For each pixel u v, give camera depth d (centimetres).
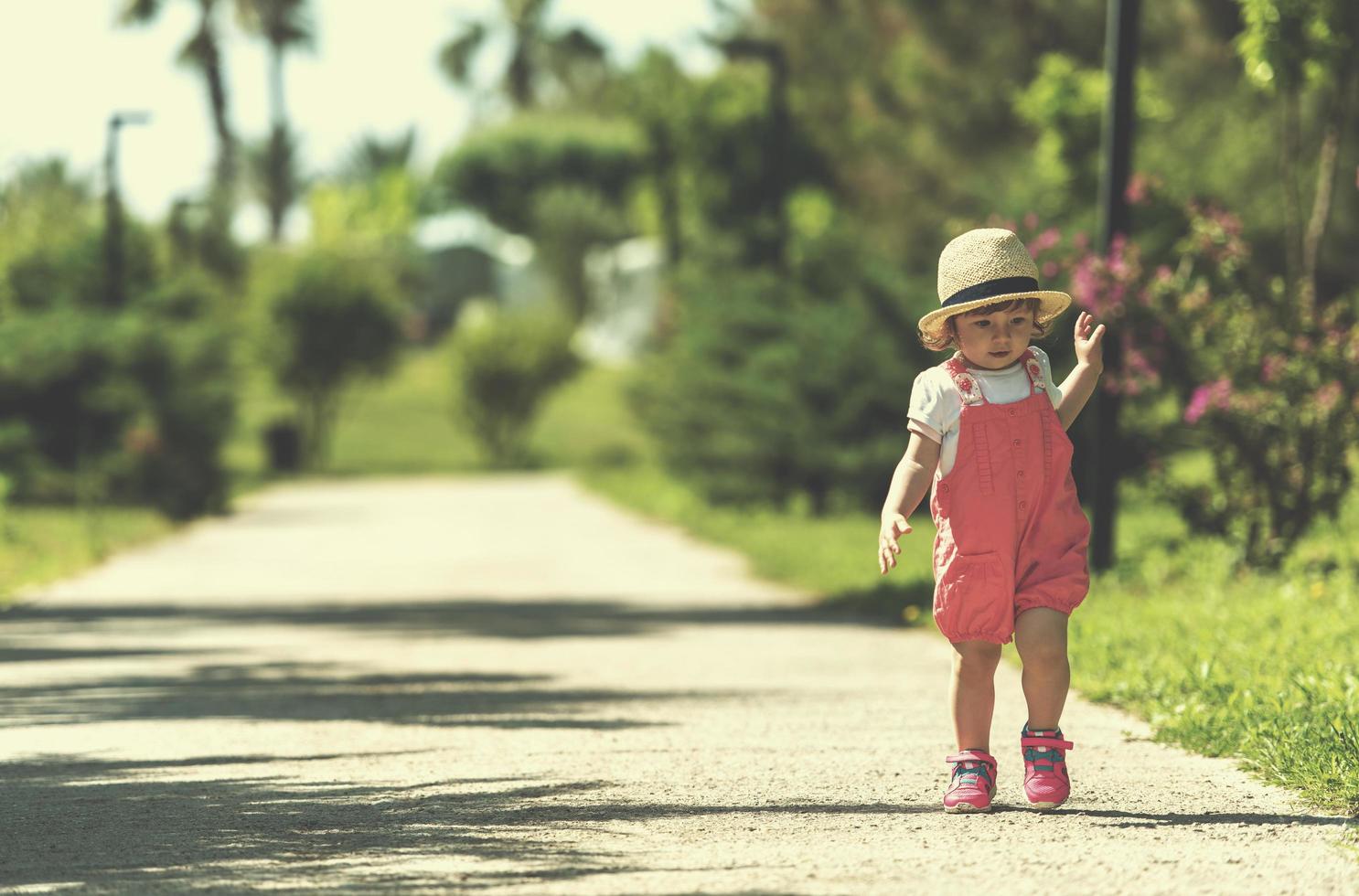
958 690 705
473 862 622
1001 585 675
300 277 6731
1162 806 710
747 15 6456
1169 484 1664
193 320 4528
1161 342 1617
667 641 1473
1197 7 3388
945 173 4128
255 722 1009
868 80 4359
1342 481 1596
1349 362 1578
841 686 1159
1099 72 3075
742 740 911
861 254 3125
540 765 834
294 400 6919
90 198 4994
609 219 10450
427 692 1149
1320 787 725
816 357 2867
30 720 1030
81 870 622
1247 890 570
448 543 2955
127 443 3719
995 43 3891
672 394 3334
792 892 571
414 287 10194
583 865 616
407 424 7675
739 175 7244
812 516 3003
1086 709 997
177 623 1716
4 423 3794
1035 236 2272
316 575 2336
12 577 2266
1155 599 1434
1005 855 624
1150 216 1753
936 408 679
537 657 1362
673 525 3303
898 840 652
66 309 4038
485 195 11512
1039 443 675
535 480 5809
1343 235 3077
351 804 741
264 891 585
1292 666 1005
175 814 725
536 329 7000
